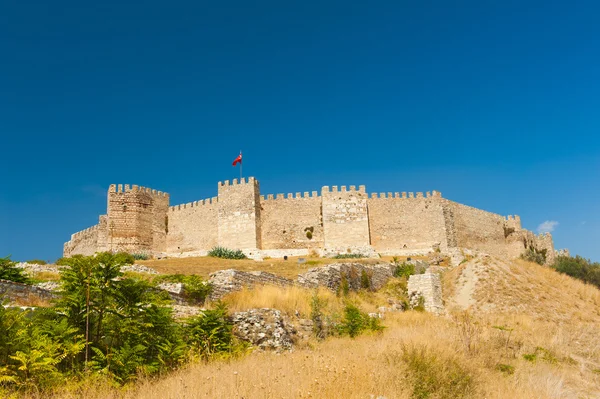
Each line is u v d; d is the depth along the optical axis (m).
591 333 33.62
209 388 14.06
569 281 51.19
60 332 15.34
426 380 16.78
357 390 14.45
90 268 16.48
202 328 21.14
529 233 96.81
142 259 76.81
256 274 32.53
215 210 84.56
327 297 34.66
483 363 20.89
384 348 21.23
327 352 22.25
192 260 69.62
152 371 16.16
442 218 82.38
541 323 37.88
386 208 83.25
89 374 14.99
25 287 21.69
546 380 19.11
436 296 45.88
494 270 48.50
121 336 16.72
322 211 81.62
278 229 82.81
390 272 53.16
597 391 19.78
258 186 84.31
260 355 21.55
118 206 84.06
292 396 13.62
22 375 13.95
